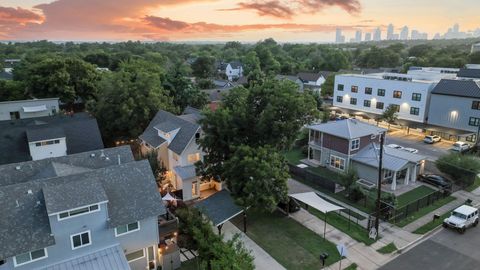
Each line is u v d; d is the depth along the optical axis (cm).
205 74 12850
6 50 16512
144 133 4256
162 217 2509
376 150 3869
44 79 5672
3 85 5928
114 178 2206
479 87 5162
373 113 6556
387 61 13975
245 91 3481
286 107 3067
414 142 5284
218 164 3156
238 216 2962
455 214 2788
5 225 1792
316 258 2348
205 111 3253
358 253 2411
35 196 1956
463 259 2338
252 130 3148
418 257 2366
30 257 1808
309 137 4453
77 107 6303
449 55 12069
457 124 5372
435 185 3612
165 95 5544
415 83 5797
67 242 1892
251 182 2555
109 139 4891
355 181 3322
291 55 18650
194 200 3375
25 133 3719
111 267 1859
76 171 2319
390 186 3612
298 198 2870
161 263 2225
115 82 4775
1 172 2273
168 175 3800
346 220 2886
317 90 8381
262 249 2455
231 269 1781
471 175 3550
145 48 19600
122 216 2028
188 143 3503
